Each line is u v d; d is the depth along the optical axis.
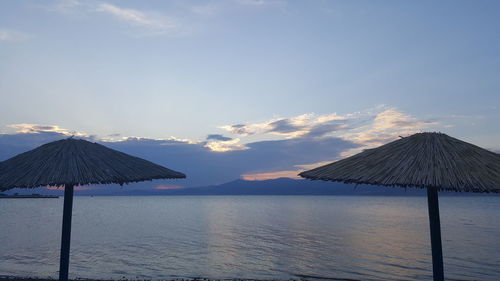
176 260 22.50
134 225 48.75
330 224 50.44
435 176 4.80
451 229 42.41
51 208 116.31
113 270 19.30
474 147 5.61
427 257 23.73
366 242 31.05
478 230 41.03
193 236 35.41
